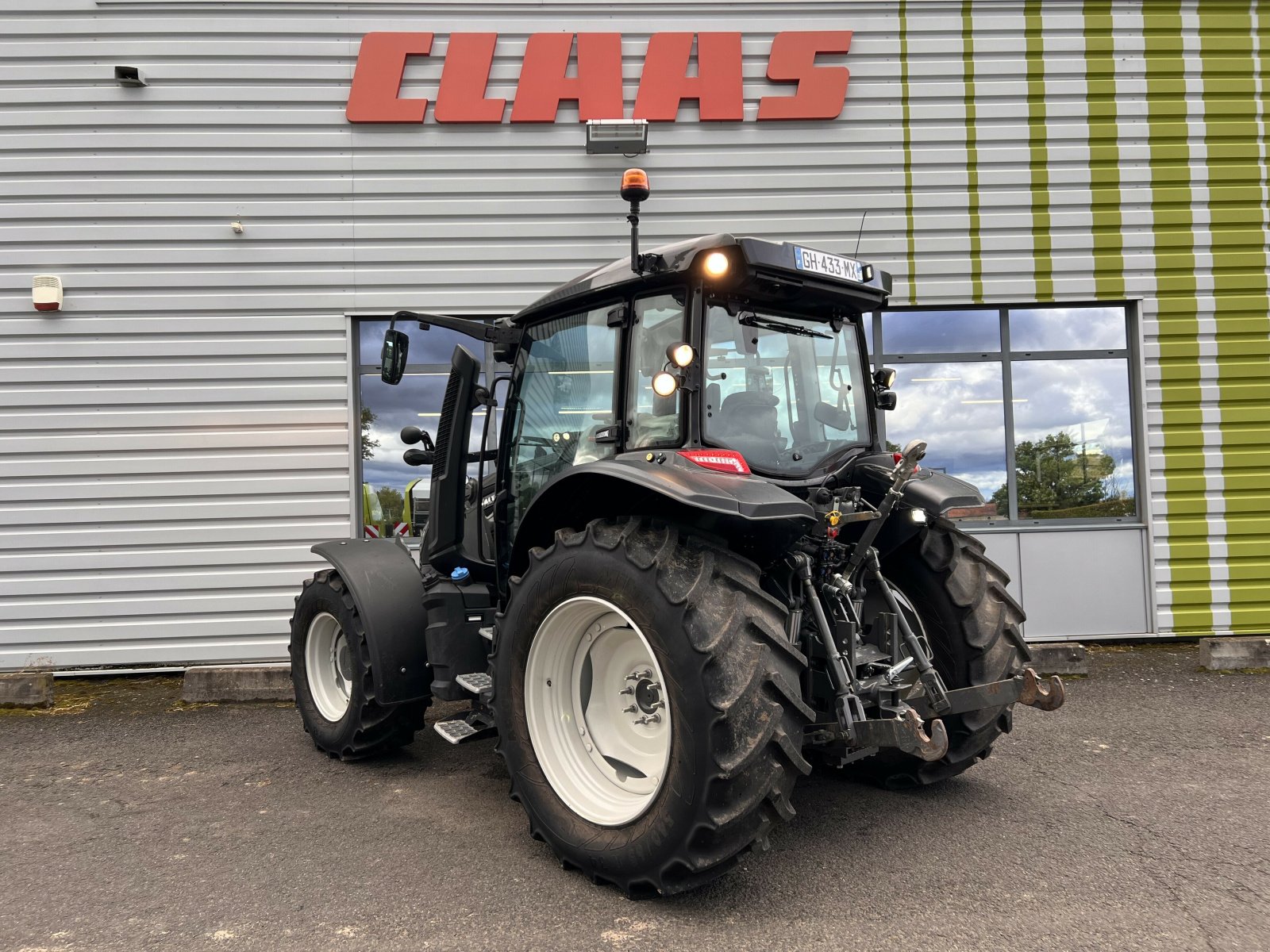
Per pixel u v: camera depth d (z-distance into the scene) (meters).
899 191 6.09
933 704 2.56
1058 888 2.38
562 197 6.00
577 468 2.55
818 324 3.01
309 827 2.97
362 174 5.93
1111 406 6.26
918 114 6.10
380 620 3.58
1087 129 6.13
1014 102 6.12
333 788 3.42
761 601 2.31
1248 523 6.06
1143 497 6.12
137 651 5.77
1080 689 4.80
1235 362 6.14
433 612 3.47
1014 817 2.94
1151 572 6.05
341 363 5.92
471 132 5.96
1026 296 6.10
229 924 2.25
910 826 2.88
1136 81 6.15
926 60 6.11
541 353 3.41
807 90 6.02
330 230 5.91
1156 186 6.15
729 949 2.07
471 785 3.44
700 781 2.14
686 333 2.62
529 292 6.00
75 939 2.18
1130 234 6.14
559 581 2.55
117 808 3.21
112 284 5.82
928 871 2.51
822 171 6.07
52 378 5.80
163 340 5.84
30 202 5.82
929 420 6.26
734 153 6.04
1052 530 6.11
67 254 5.81
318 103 5.91
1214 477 6.09
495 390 3.71
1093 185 6.13
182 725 4.48
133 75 5.76
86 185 5.82
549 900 2.36
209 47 5.85
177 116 5.86
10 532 5.76
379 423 6.12
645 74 5.96
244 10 5.86
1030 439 6.26
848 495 2.80
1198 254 6.16
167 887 2.49
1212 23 6.19
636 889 2.34
